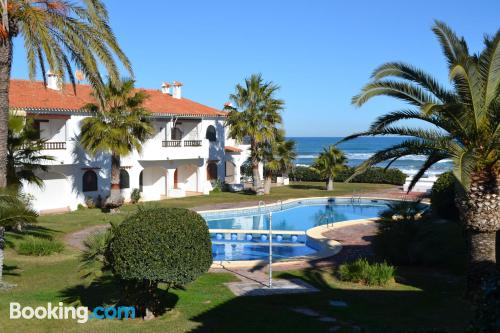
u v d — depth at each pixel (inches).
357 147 6072.8
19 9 470.6
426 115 413.1
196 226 355.9
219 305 426.0
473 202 429.4
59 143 1099.9
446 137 435.8
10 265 583.8
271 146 1471.5
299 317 391.2
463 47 456.4
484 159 424.2
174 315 395.5
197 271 351.9
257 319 384.8
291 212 1277.1
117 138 990.4
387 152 460.4
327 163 1622.8
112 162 1073.5
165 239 340.8
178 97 1649.9
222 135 1599.4
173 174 1470.2
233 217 1170.6
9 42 468.1
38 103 1073.5
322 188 1721.2
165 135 1406.3
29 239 698.2
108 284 487.2
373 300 450.0
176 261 341.1
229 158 1665.8
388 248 621.9
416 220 649.0
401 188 1704.0
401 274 568.4
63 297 448.1
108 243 377.1
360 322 379.6
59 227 892.6
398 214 639.8
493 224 426.3
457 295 467.8
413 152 459.2
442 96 453.4
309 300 448.1
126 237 342.3
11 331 352.2
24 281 508.7
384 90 458.0
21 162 777.6
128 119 1003.9
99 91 556.7
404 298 457.4
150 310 386.0
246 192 1547.7
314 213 1262.3
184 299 444.5
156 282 382.3
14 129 709.3
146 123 1060.5
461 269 580.7
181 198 1389.0
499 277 198.8
